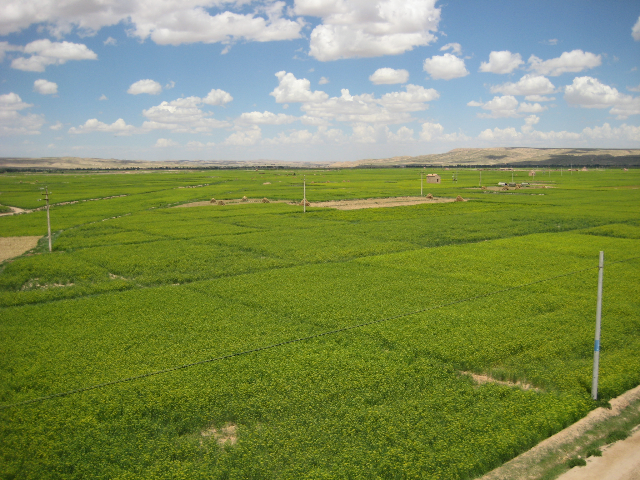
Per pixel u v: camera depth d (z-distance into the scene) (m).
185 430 15.91
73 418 16.08
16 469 13.59
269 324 25.47
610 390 17.97
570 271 37.69
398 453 14.09
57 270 39.91
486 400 17.38
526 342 22.39
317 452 14.25
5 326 25.56
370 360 20.58
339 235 57.25
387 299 30.00
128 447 14.63
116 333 24.23
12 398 17.56
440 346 21.97
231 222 70.25
